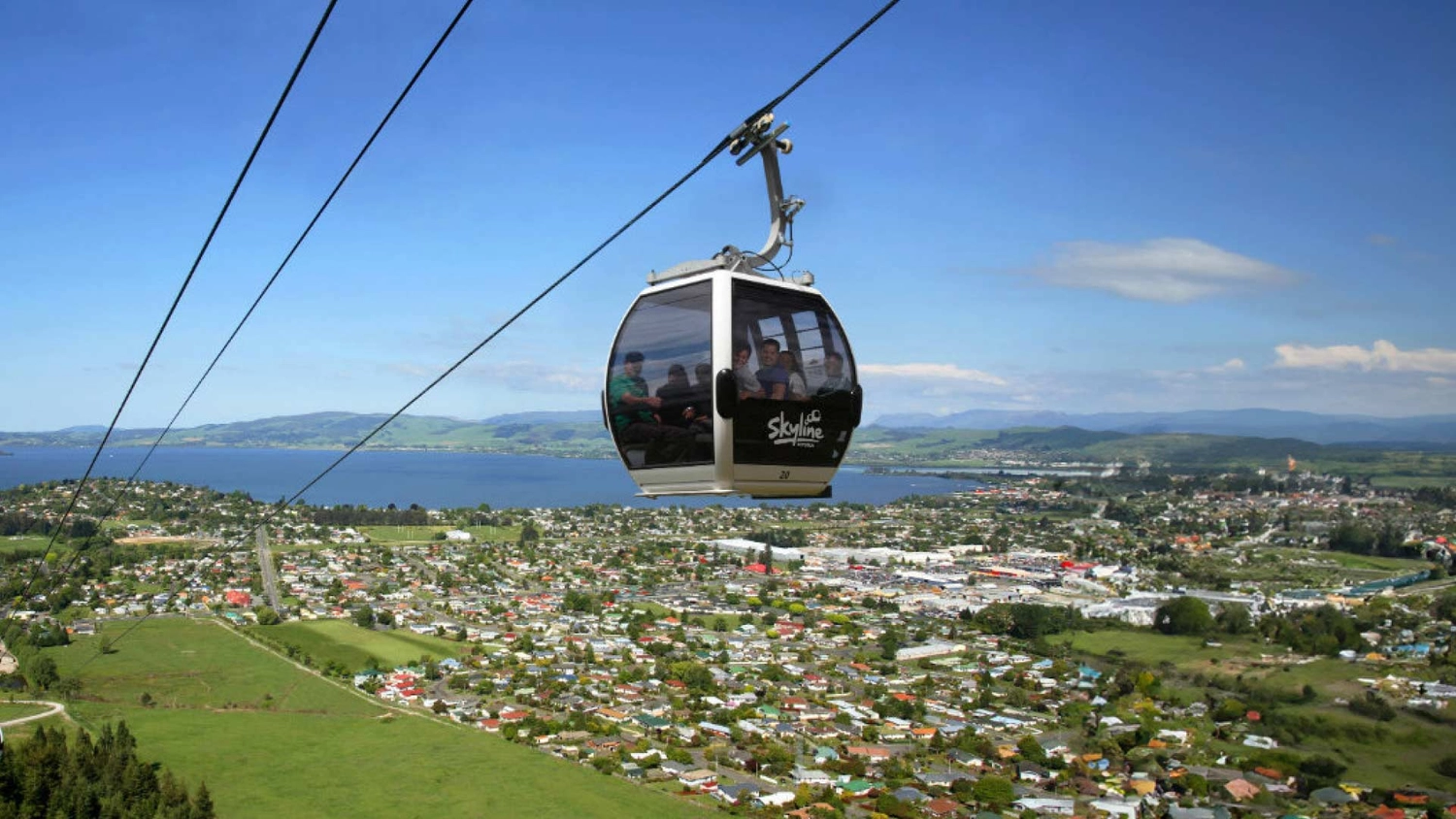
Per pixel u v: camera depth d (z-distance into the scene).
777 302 13.33
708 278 13.02
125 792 51.84
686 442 13.13
